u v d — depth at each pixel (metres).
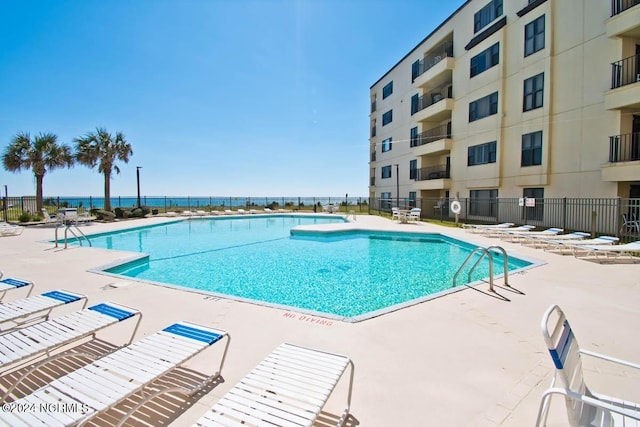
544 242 10.46
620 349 3.49
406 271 8.99
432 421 2.34
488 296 5.33
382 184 32.84
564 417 2.34
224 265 9.77
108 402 2.09
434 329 4.02
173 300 5.26
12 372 3.04
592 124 13.33
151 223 19.86
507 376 2.94
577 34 13.83
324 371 2.43
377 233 15.43
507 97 17.44
